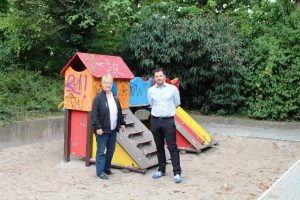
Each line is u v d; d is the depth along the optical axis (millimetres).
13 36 9797
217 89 10625
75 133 6031
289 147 7605
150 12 11312
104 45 10289
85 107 5809
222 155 6867
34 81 8953
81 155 5969
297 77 9898
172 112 5090
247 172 5688
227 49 10086
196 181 5176
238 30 11281
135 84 6820
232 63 10195
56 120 7742
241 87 10664
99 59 6035
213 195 4582
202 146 7082
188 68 10773
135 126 6148
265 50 10375
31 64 10078
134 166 5547
